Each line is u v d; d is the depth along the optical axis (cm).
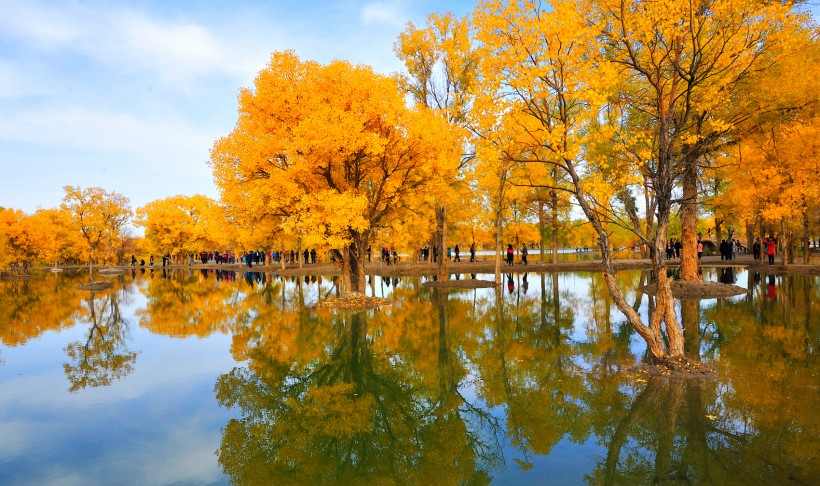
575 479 517
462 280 2520
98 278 4434
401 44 2448
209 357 1161
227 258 6912
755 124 1427
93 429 698
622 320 1428
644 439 605
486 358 1079
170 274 4844
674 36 885
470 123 989
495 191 2814
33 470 562
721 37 933
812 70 1265
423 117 1744
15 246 4772
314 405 823
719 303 1548
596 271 3209
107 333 1510
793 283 1961
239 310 1989
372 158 1819
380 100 1694
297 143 1608
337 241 1709
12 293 2939
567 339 1209
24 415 760
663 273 908
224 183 1828
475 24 912
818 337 1055
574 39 862
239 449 635
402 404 825
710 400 708
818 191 1814
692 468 518
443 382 933
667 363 877
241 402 832
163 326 1636
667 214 909
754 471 500
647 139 980
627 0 922
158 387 916
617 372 895
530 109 939
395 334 1369
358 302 1916
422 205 2373
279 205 1791
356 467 593
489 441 648
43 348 1283
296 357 1152
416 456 619
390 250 4606
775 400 690
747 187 2092
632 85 1399
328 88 1819
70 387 914
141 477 546
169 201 6681
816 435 576
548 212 3128
